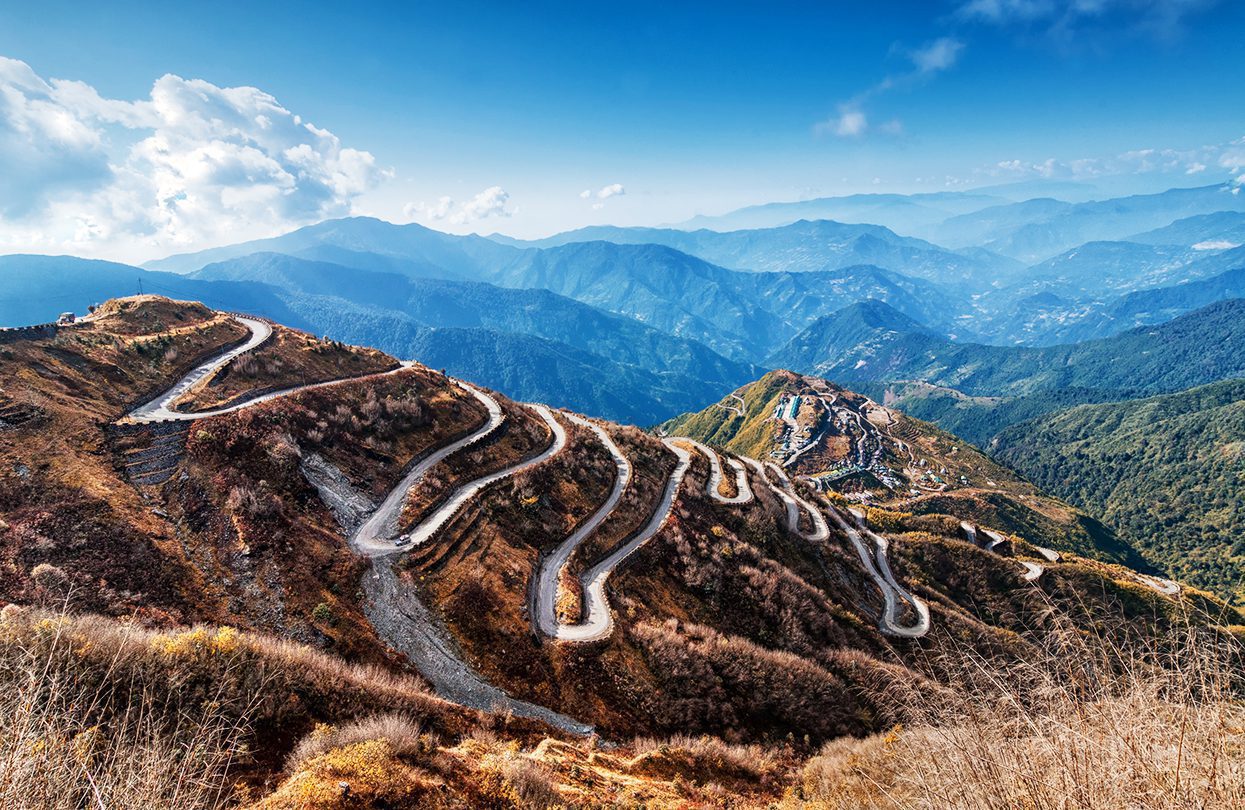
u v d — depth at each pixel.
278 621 41.56
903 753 15.20
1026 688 11.23
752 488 99.88
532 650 47.75
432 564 52.59
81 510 42.31
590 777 28.95
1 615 23.14
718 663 52.31
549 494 72.94
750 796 33.47
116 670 20.75
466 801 19.44
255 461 55.34
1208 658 9.88
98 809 11.75
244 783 19.16
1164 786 9.23
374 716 26.31
